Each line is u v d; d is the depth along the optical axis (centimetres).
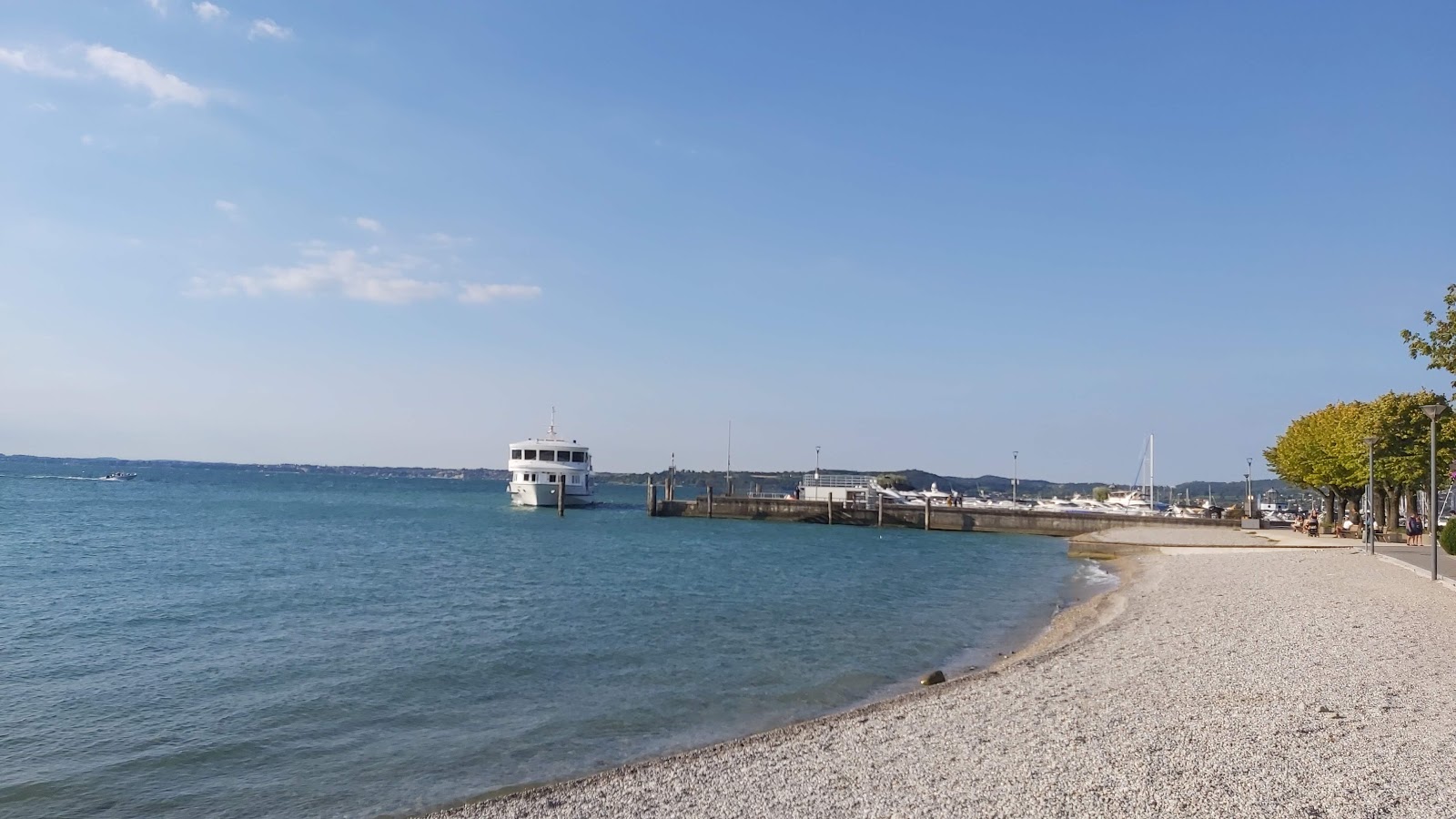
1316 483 6600
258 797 1377
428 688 2041
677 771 1295
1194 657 1895
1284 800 962
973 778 1136
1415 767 1057
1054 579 4644
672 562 5419
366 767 1509
